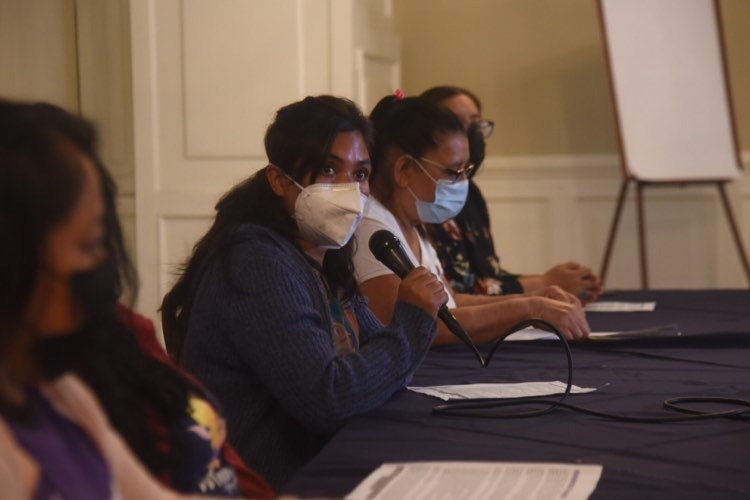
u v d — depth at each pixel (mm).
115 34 6871
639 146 7340
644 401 2727
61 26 6938
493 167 8031
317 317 2637
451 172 3787
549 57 7953
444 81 8070
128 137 6852
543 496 1870
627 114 7332
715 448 2219
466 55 8047
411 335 2691
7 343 1257
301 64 6289
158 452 1810
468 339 3074
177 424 1885
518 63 7992
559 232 7992
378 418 2541
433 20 8055
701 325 4168
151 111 6359
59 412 1355
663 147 7363
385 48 7480
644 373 3150
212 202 6332
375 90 7301
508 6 7977
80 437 1360
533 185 8008
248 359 2588
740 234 7777
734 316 4477
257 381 2658
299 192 2807
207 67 6320
